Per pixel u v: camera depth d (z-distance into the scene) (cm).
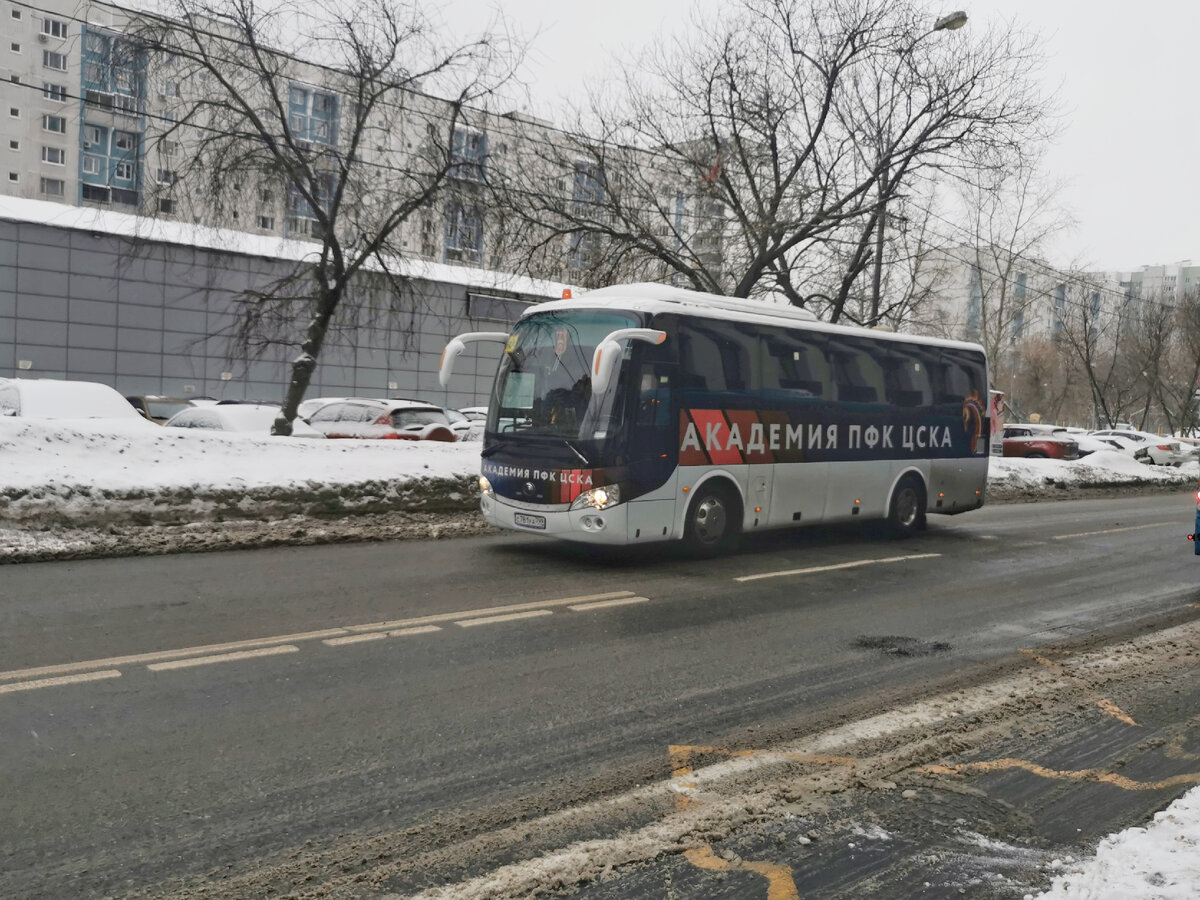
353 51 1623
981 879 370
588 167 2069
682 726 543
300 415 2370
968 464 1549
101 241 3481
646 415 1058
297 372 1694
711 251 2252
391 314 1881
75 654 622
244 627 712
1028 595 1001
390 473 1426
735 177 2183
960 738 539
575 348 1081
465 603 833
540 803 429
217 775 442
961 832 414
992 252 4338
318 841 383
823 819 423
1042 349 7481
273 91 1591
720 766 483
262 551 1069
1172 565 1252
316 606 793
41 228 3372
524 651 685
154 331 3600
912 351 1444
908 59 2083
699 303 1205
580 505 1033
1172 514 2025
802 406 1251
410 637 705
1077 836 414
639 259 2127
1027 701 616
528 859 375
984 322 4459
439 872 362
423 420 2220
